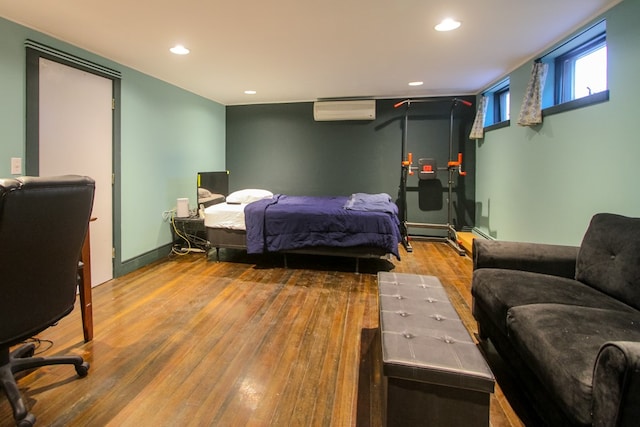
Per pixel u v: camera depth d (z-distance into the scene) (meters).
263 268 3.67
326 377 1.77
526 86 3.29
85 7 2.16
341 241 3.47
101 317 2.43
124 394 1.62
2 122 2.30
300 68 3.52
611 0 2.09
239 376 1.77
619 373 0.89
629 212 2.01
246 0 2.07
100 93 3.08
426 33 2.60
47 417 1.46
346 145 5.31
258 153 5.57
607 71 2.18
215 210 3.86
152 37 2.66
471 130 4.95
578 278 1.87
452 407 1.16
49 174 2.62
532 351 1.31
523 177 3.34
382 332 1.37
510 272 1.97
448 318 1.51
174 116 4.23
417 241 5.06
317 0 2.07
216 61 3.27
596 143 2.28
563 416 1.16
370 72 3.69
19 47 2.38
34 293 1.38
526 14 2.28
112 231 3.26
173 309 2.58
